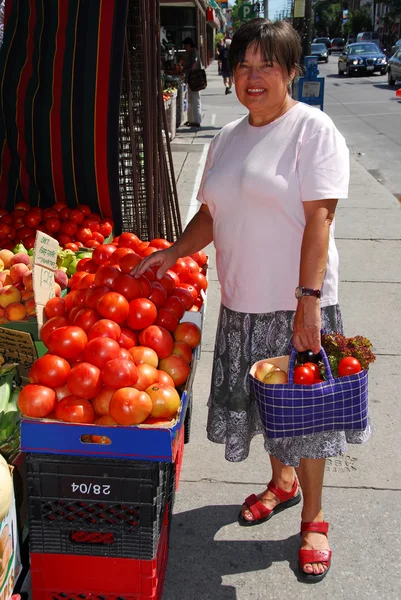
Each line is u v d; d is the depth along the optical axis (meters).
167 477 2.37
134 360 2.28
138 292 2.48
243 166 2.43
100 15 4.37
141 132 5.05
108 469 2.08
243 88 2.35
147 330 2.40
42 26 4.53
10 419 2.57
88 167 4.75
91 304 2.43
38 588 2.28
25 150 4.81
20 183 4.95
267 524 3.00
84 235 4.47
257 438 3.72
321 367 2.39
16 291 3.16
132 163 4.91
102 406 2.10
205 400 4.10
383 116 17.62
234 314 2.61
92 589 2.26
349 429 2.36
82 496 2.12
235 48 2.33
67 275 3.77
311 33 11.74
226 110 19.56
